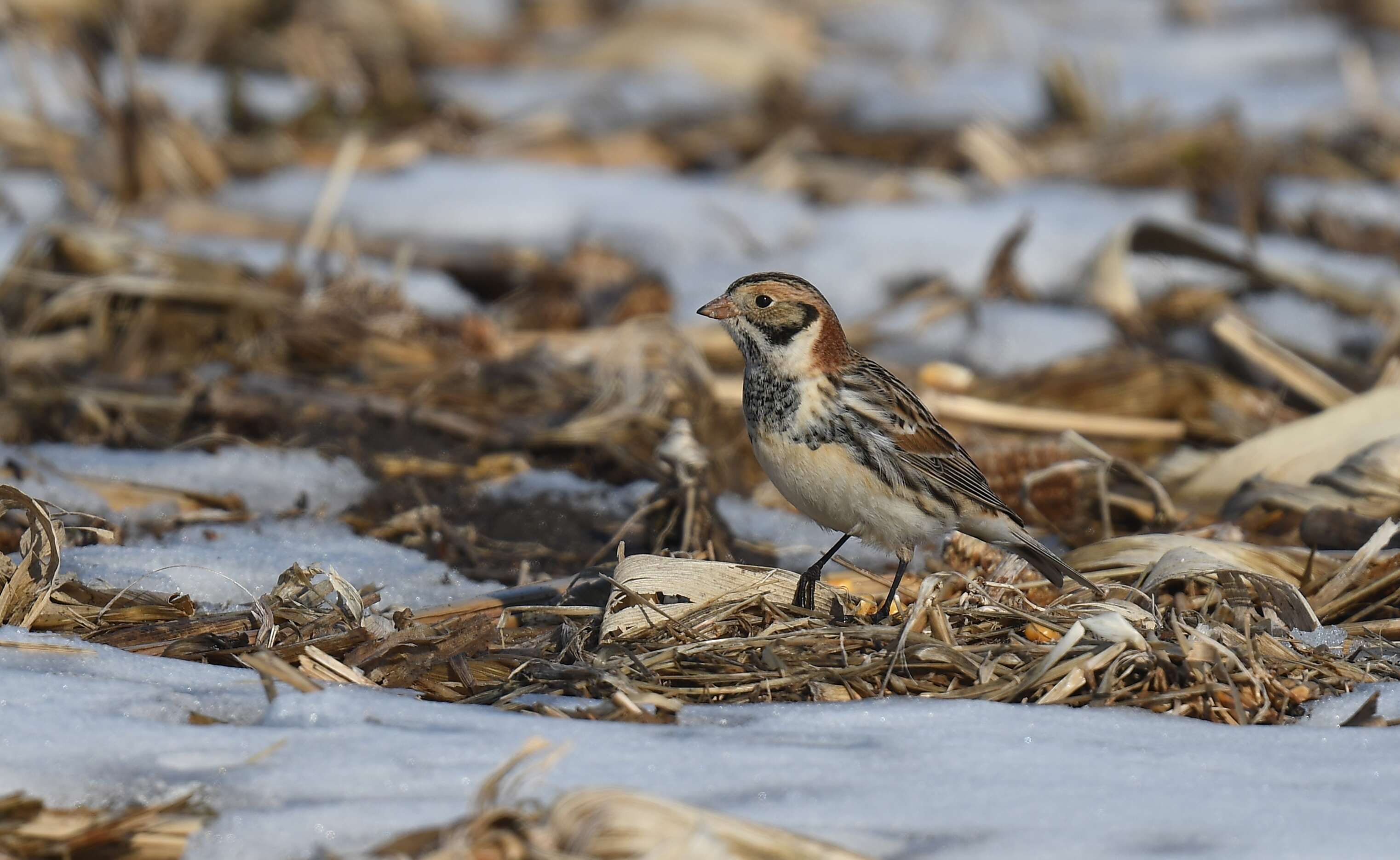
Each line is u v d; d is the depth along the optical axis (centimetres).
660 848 475
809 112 2375
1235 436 1271
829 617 792
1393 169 2233
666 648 732
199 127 1953
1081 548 959
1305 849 518
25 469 1048
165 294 1384
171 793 545
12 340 1330
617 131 2269
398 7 2598
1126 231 1591
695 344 1462
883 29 3019
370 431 1231
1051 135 2283
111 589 795
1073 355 1463
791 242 1780
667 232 1767
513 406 1311
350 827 523
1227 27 3278
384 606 841
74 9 2356
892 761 592
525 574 903
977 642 758
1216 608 818
